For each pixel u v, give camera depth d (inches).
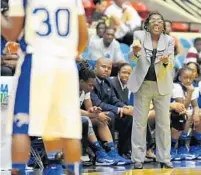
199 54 815.1
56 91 291.3
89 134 541.0
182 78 602.5
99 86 571.8
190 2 1092.5
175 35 896.9
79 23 302.2
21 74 293.6
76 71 296.5
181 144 609.6
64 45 295.9
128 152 572.1
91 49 709.3
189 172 498.0
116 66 641.0
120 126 571.5
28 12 295.3
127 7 867.4
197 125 611.5
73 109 292.7
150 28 524.1
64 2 297.3
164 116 534.6
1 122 478.6
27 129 290.0
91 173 486.6
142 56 523.2
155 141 560.7
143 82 527.5
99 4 913.5
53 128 291.6
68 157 295.0
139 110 532.4
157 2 1029.2
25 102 290.2
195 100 611.5
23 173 290.8
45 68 290.5
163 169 521.7
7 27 296.5
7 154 481.7
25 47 295.7
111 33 705.0
